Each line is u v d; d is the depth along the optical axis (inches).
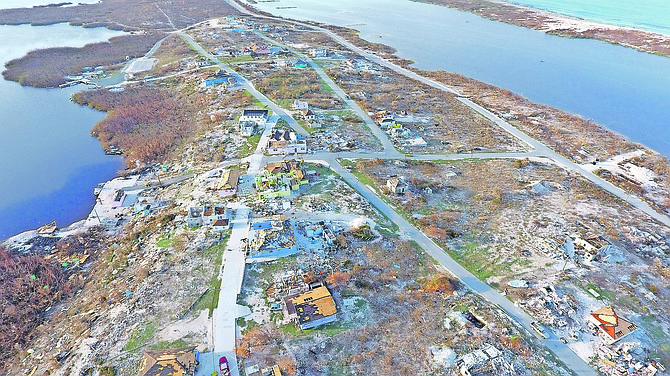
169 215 2977.4
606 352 2039.9
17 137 4589.1
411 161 3873.0
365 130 4448.8
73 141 4517.7
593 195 3408.0
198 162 3823.8
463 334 2094.0
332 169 3624.5
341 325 2128.4
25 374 2000.5
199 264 2491.4
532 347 2034.9
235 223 2832.2
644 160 4037.9
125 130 4667.8
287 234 2659.9
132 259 2672.2
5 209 3420.3
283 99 5152.6
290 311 2140.7
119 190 3550.7
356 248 2650.1
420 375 1900.8
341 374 1895.9
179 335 2048.5
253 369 1875.0
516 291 2395.4
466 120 4881.9
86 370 1904.5
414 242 2787.9
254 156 3784.5
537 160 4005.9
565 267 2583.7
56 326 2279.8
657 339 2138.3
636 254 2738.7
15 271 2664.9
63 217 3326.8
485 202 3277.6
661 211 3255.4
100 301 2358.5
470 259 2662.4
